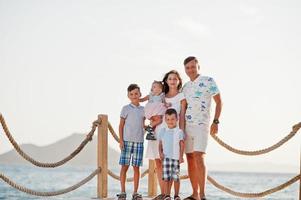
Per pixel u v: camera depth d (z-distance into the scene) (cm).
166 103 727
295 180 823
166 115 696
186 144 700
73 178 4688
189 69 704
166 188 698
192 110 694
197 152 686
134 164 754
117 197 765
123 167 761
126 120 761
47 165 757
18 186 739
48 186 3186
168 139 698
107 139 845
